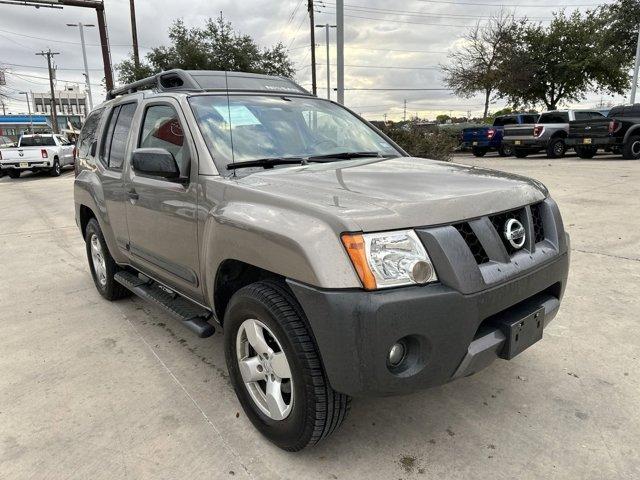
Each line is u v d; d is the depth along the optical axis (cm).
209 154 295
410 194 236
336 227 209
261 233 233
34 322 443
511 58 2852
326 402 226
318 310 210
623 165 1498
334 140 361
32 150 1980
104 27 2312
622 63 2872
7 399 315
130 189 374
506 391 304
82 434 277
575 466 240
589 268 517
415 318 206
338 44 1235
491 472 238
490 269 228
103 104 499
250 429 278
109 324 434
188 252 308
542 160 1850
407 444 260
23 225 943
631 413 279
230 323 267
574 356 342
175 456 257
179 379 335
